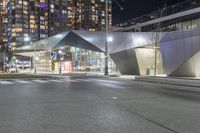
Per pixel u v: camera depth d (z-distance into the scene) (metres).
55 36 61.03
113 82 29.69
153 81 30.31
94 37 51.19
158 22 60.50
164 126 7.98
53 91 18.88
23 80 33.38
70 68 77.62
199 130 7.50
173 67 38.16
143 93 17.64
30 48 77.19
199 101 13.77
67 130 7.51
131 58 47.41
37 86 23.59
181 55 36.88
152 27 68.69
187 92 19.03
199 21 55.19
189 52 35.69
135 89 20.73
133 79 35.62
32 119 9.06
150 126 7.98
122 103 12.84
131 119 9.03
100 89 20.48
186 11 57.03
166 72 40.03
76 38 53.16
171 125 8.12
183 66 36.72
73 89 20.47
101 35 51.50
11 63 123.75
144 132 7.25
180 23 60.06
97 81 31.48
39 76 41.78
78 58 76.56
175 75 38.62
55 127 7.88
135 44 46.72
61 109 11.12
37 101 13.57
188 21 58.00
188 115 9.78
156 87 23.28
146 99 14.44
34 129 7.63
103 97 15.25
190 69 36.22
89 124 8.27
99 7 191.62
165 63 40.19
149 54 46.97
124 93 17.53
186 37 36.41
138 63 46.59
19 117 9.42
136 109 11.09
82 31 51.56
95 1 192.12
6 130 7.53
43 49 71.00
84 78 38.69
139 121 8.71
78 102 13.18
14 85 24.89
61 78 38.38
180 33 37.69
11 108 11.40
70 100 13.95
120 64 50.47
